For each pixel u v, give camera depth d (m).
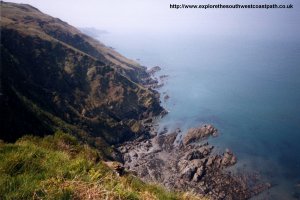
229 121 118.56
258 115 124.25
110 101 135.62
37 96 104.75
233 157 85.31
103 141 99.19
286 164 82.81
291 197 67.50
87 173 6.88
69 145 12.27
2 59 101.19
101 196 5.75
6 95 62.66
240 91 164.88
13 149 7.91
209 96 157.12
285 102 141.50
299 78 191.38
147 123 123.25
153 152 96.25
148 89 161.38
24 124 52.19
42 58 137.62
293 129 108.38
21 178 5.89
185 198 8.74
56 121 89.94
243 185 72.44
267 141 98.31
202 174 77.44
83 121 112.50
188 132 104.81
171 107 141.12
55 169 6.67
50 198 5.25
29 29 160.75
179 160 88.19
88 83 142.25
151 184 9.40
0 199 5.04
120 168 10.81
